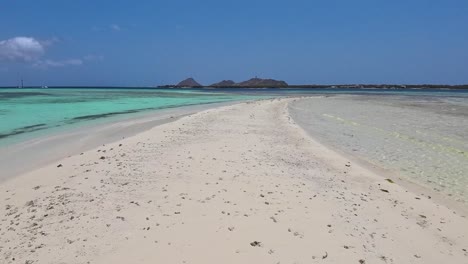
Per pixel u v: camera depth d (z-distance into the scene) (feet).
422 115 93.56
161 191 25.00
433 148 47.55
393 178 33.55
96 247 17.03
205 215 21.08
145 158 34.63
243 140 47.19
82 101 139.54
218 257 16.53
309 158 38.47
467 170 36.68
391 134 59.47
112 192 24.44
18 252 16.57
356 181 30.99
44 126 60.08
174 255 16.57
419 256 18.47
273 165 34.09
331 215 22.29
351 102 157.38
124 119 73.15
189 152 38.04
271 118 77.41
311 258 16.92
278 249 17.53
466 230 22.21
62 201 22.62
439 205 26.32
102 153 36.58
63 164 31.99
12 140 45.68
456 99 193.16
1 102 120.88
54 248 16.89
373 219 22.49
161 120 71.05
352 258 17.26
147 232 18.66
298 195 25.63
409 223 22.47
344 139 54.29
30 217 20.25
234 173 30.35
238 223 20.17
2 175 29.48
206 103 140.97
